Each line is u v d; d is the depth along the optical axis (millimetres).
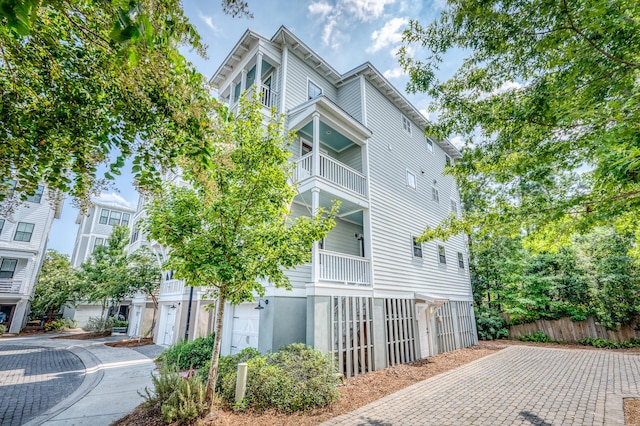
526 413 5113
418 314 11055
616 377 7418
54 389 6922
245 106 5453
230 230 4809
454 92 5512
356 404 5605
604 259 13000
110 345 13672
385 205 10984
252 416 4871
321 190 8453
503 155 5484
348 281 8508
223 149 4645
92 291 17891
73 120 2646
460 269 15000
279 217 5566
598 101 3873
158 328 13961
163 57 2361
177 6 2270
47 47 2410
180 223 4766
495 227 5422
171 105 2709
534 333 14797
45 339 16281
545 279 14234
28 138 2570
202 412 4695
